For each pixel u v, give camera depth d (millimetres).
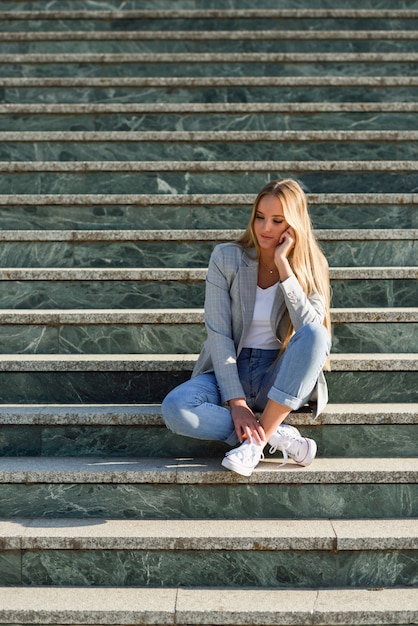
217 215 4742
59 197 4734
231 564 3049
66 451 3484
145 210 4750
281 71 6461
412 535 3037
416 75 6449
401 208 4738
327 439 3441
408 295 4184
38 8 7332
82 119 5766
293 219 3350
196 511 3232
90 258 4480
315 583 3047
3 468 3281
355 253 4434
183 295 4230
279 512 3230
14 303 4230
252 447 3148
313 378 3189
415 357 3707
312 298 3395
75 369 3666
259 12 6984
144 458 3438
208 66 6465
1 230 4602
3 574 3066
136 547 3041
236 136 5316
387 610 2834
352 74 6457
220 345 3361
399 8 7230
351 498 3225
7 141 5379
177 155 5355
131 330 3939
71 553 3059
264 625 2832
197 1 7324
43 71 6535
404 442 3438
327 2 7254
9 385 3688
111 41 6801
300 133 5309
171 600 2922
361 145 5328
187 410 3223
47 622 2844
